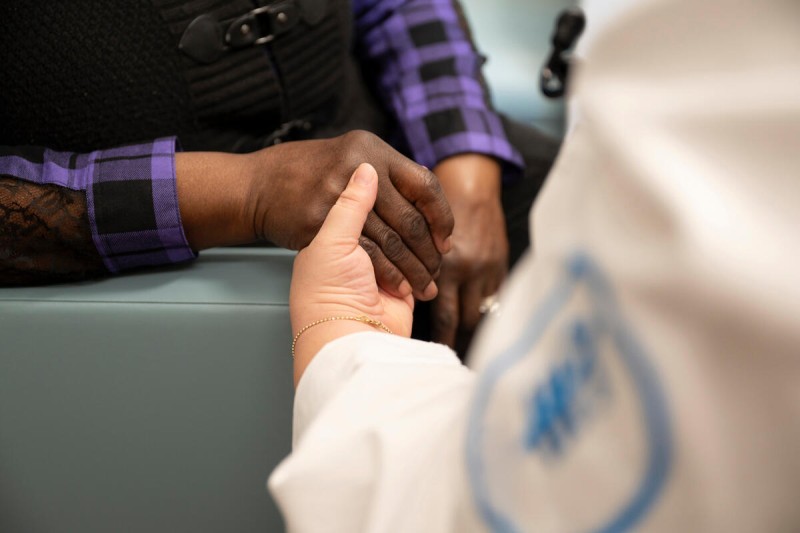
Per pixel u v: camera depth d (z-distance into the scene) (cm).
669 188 27
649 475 27
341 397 44
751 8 27
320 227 65
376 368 46
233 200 70
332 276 61
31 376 68
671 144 27
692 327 27
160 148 72
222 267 75
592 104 30
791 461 25
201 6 76
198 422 68
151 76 77
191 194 70
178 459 69
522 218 103
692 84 28
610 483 28
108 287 70
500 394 33
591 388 29
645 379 27
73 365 67
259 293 68
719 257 25
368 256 63
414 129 96
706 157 27
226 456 68
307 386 51
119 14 75
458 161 92
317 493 41
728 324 26
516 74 198
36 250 69
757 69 26
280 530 69
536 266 34
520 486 31
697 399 26
